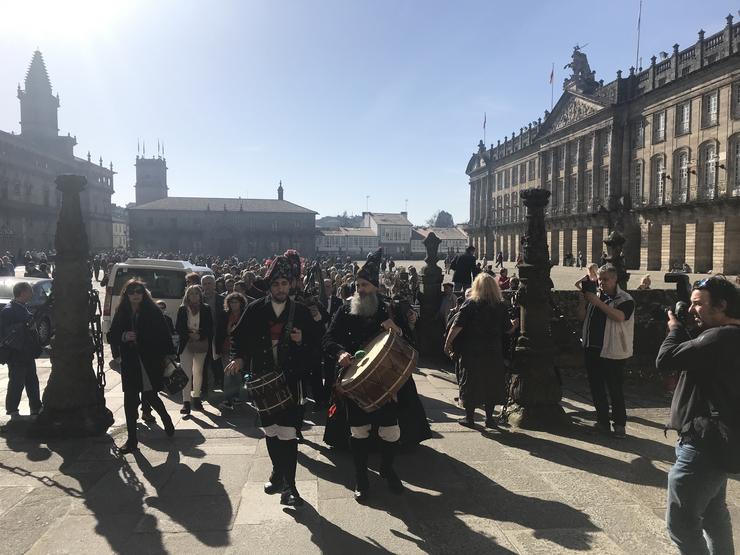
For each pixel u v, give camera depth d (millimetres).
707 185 45750
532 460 5246
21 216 80250
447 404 7602
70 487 4578
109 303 11859
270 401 4246
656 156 52000
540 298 6477
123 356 5660
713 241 44094
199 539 3682
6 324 6824
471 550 3555
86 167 105125
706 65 44406
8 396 6836
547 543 3646
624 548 3578
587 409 7250
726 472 2803
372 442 4773
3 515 4051
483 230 97312
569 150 67812
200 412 7379
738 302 2891
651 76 52938
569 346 9289
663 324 9102
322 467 5129
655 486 4609
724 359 2787
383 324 4746
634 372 8984
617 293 6000
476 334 6211
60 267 6043
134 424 5590
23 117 96438
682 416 2945
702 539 2904
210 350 7895
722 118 43562
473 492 4496
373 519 4004
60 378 6027
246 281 10711
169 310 11555
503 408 6809
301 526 3883
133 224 107375
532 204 6543
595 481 4723
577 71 66938
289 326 4406
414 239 133125
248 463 5164
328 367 7246
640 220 53219
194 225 109438
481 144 102375
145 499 4332
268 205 116625
